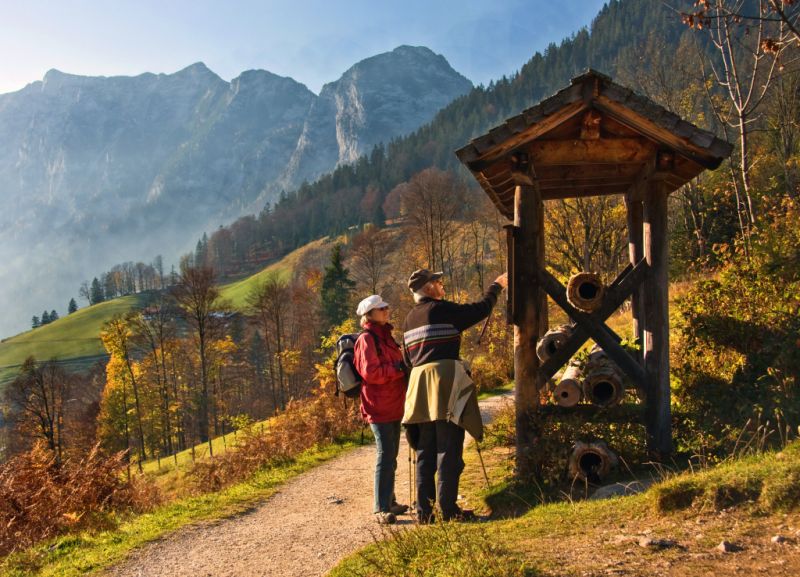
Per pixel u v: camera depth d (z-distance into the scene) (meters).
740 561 3.20
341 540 5.38
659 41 26.55
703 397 6.57
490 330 21.14
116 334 49.34
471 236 81.06
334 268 75.81
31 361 45.97
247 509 7.01
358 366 5.95
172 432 59.88
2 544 6.74
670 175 6.68
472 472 7.23
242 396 69.81
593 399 6.25
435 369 5.35
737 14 9.43
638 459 5.91
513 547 3.85
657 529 3.85
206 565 5.09
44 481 7.68
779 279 7.22
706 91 18.91
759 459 4.52
